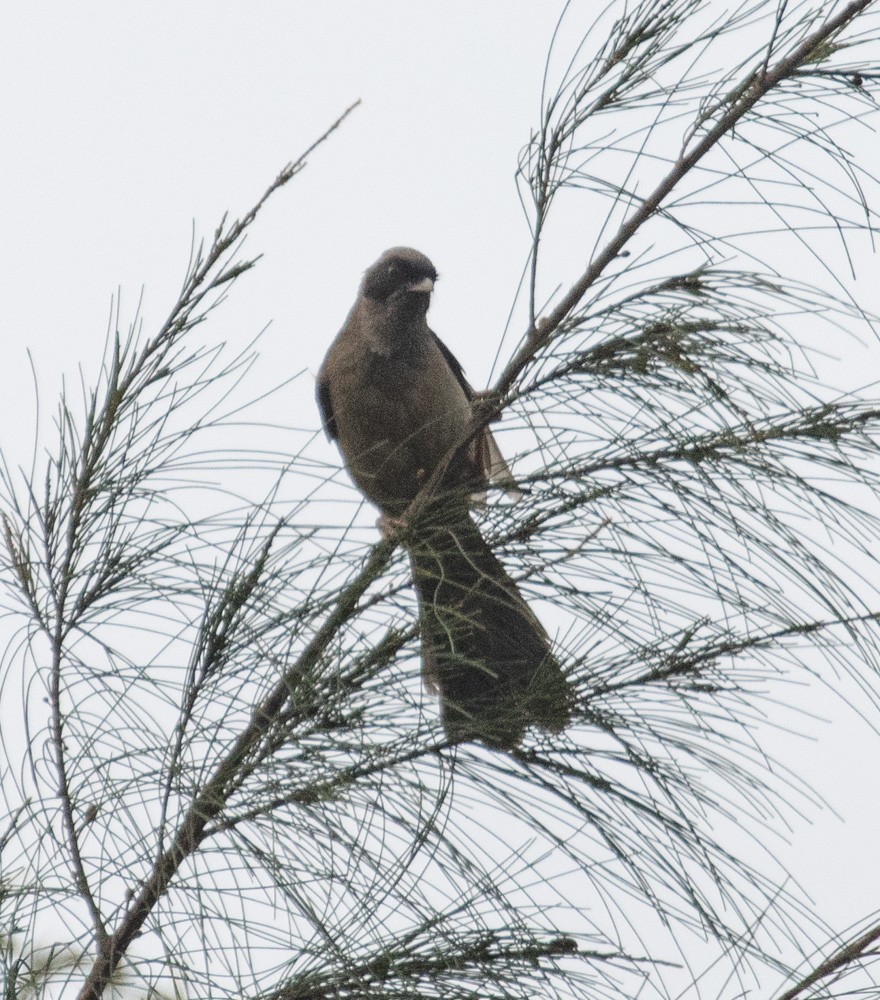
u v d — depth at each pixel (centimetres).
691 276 484
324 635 441
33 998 412
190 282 460
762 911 412
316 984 397
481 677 538
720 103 543
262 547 435
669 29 556
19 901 407
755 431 450
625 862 421
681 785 430
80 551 446
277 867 402
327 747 422
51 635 445
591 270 557
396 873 404
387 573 449
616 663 448
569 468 468
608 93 563
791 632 433
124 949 418
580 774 436
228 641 434
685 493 448
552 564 457
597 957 409
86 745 422
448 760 437
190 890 399
